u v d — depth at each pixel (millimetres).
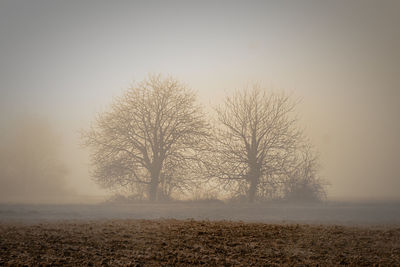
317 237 12516
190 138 38500
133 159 38906
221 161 37438
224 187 37250
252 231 13297
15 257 9781
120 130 39188
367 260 9844
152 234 12898
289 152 37094
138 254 10195
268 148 37188
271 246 11266
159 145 39438
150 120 40156
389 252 10688
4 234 12977
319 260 9859
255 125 37188
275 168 36312
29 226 15445
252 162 36531
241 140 37656
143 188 39844
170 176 38438
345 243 11750
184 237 12289
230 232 13086
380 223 18844
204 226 14492
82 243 11430
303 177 37156
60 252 10320
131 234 12914
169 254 10227
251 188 36562
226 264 9375
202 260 9633
